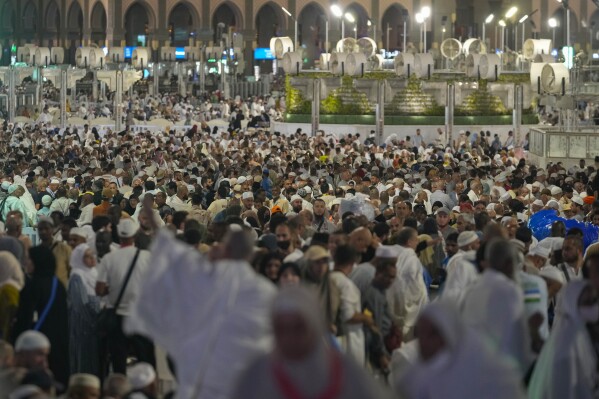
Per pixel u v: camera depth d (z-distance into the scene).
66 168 27.53
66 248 12.03
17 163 27.97
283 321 6.06
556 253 12.69
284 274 9.75
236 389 6.21
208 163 27.94
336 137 43.56
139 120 54.47
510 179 24.92
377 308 10.99
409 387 6.93
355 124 48.44
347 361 6.20
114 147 36.44
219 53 72.56
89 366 11.41
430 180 22.17
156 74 67.06
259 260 10.84
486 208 17.36
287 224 12.45
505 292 8.44
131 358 12.55
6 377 8.18
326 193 20.95
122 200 18.33
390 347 11.02
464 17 77.12
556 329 8.94
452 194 20.55
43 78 54.69
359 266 11.32
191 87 71.00
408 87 47.75
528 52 52.41
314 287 10.05
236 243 7.96
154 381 9.00
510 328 8.41
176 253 7.88
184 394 7.74
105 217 12.99
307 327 6.07
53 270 10.59
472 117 48.41
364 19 78.44
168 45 76.69
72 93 57.03
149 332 7.93
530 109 50.34
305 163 28.56
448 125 44.06
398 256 11.53
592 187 24.30
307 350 6.11
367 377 6.20
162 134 42.53
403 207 15.72
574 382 8.74
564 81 35.53
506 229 13.59
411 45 58.84
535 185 21.83
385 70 46.12
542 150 35.66
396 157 31.95
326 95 45.91
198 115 54.69
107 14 75.81
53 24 81.88
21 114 52.41
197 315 7.79
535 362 9.75
